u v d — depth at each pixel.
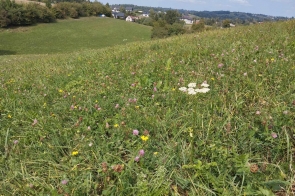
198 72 4.84
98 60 8.34
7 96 5.39
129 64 6.67
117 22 84.62
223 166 2.37
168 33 55.69
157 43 10.21
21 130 3.74
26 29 67.50
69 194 2.33
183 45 8.22
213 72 4.58
